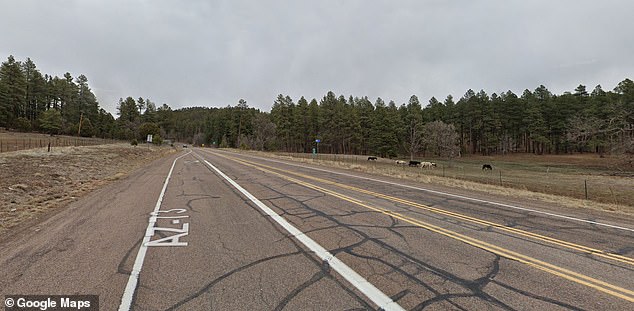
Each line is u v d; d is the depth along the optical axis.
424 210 7.53
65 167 15.03
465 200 9.21
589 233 5.75
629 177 27.64
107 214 6.76
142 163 24.73
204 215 6.68
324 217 6.57
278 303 3.00
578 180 25.19
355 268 3.84
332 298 3.10
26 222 6.07
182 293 3.19
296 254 4.30
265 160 30.23
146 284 3.37
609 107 30.97
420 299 3.11
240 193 9.79
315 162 28.77
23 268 3.76
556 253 4.57
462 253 4.47
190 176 14.96
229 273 3.66
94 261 4.00
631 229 6.11
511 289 3.38
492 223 6.36
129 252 4.34
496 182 20.14
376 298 3.11
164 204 7.93
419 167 39.12
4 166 12.66
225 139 96.56
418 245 4.79
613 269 4.01
